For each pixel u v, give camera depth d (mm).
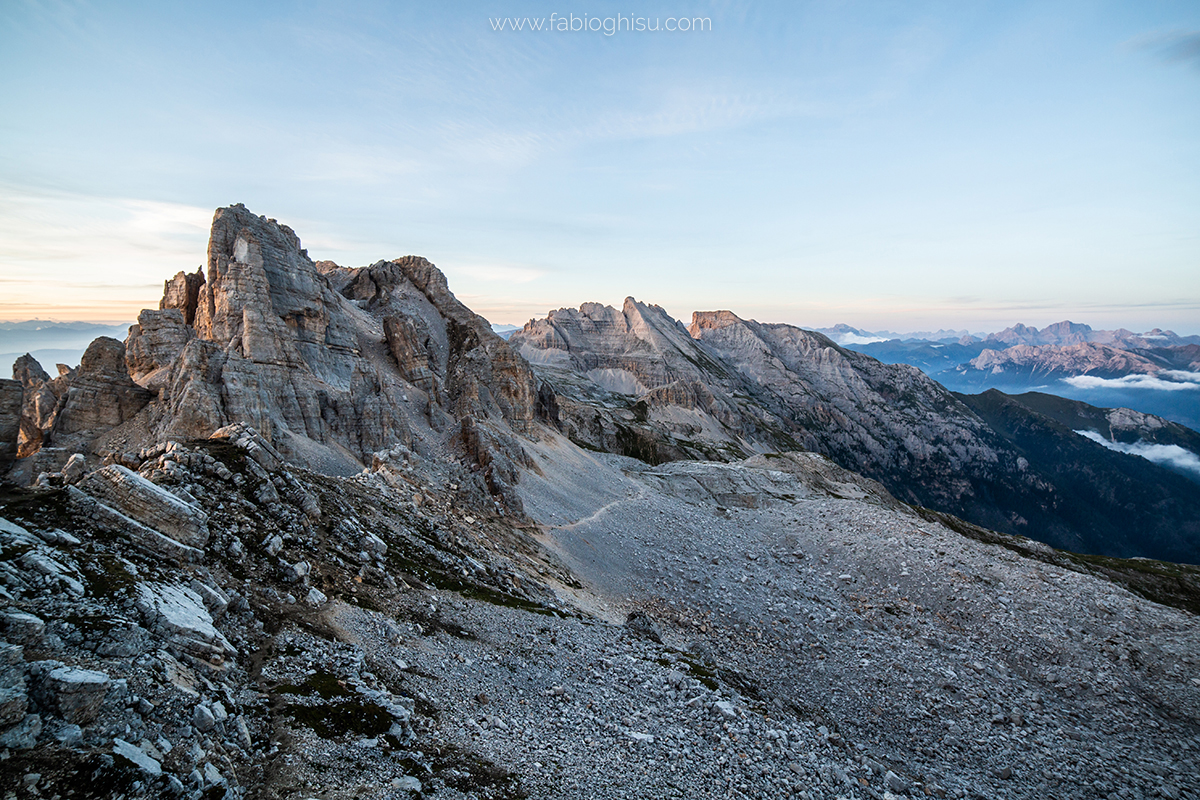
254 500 39719
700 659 57594
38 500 28125
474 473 88312
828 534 108750
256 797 18781
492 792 23656
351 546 42938
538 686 36438
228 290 96250
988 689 68000
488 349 144000
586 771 28141
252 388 81375
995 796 49750
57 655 18672
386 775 21969
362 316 142875
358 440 93312
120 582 23781
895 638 77312
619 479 126375
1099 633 82188
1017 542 169625
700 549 95500
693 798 28938
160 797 16234
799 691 62062
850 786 37594
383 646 32562
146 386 91500
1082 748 60188
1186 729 66625
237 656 25500
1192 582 150500
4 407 80812
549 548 78000
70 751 15828
